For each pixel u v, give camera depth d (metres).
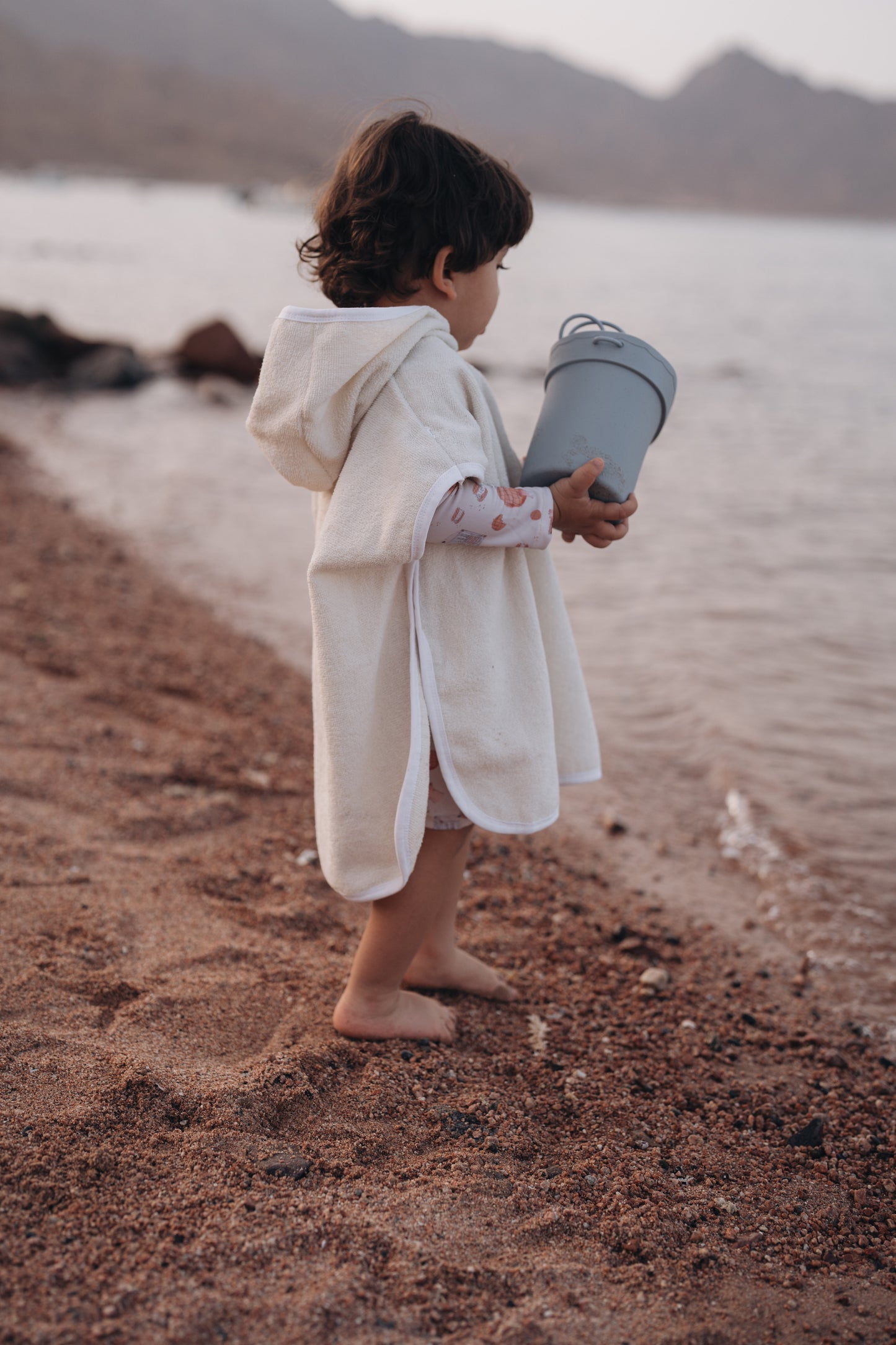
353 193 1.81
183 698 4.36
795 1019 2.63
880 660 5.28
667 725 4.54
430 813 1.95
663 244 83.81
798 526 7.87
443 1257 1.55
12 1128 1.69
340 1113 1.91
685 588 6.37
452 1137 1.90
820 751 4.30
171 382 15.16
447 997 2.44
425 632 1.82
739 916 3.21
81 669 4.43
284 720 4.22
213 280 29.94
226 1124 1.78
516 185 1.86
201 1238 1.51
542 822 1.91
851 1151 2.08
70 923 2.42
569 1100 2.10
